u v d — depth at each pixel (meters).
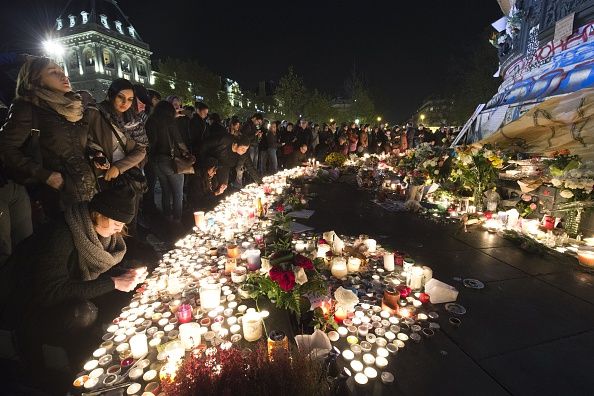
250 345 2.16
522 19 8.92
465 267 3.43
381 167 9.67
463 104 38.84
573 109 4.94
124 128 3.86
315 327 2.24
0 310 2.24
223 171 6.23
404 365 2.02
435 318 2.50
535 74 7.91
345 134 13.77
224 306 2.68
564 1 7.13
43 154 2.96
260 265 3.24
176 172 5.14
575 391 1.83
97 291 2.36
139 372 1.91
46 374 2.28
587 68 6.27
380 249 3.83
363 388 1.84
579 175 4.02
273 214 5.12
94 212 2.22
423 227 4.77
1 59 4.74
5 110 4.03
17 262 2.20
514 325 2.43
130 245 3.94
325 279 2.84
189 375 1.44
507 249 3.93
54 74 2.88
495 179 5.52
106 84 49.72
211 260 3.51
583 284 3.07
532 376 1.94
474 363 2.04
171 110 5.11
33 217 3.62
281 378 1.38
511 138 6.09
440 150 7.23
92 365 1.99
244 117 75.44
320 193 7.05
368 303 2.71
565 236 4.02
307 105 59.59
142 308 2.55
